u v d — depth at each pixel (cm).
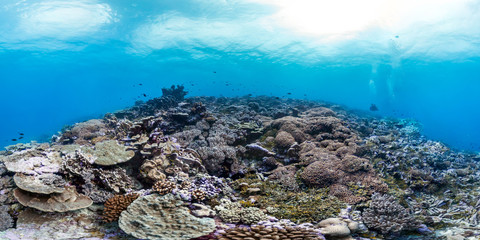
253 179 866
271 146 1120
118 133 1071
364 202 751
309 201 733
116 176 717
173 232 507
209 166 907
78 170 705
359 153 1032
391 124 1886
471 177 1015
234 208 658
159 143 852
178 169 804
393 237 617
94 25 2986
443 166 1145
